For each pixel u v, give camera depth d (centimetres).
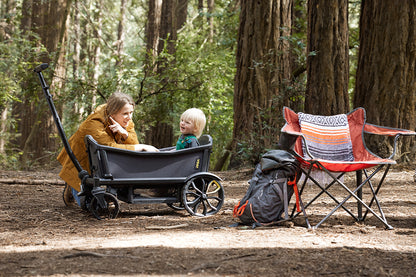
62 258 294
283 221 403
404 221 426
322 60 920
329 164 384
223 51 1633
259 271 267
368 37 915
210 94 1555
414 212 474
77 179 489
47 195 646
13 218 453
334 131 426
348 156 421
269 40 1034
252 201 404
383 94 888
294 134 371
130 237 362
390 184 711
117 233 381
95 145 439
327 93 917
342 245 329
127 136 475
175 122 1595
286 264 280
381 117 887
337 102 921
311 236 360
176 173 466
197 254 301
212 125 1759
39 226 414
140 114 1498
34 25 1731
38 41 1528
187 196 516
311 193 639
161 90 1512
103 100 1456
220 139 1775
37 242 347
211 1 2123
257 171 425
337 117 434
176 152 460
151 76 1502
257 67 1024
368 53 912
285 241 340
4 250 320
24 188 718
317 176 466
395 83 880
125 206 544
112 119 476
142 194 479
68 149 470
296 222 422
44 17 1766
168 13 1742
